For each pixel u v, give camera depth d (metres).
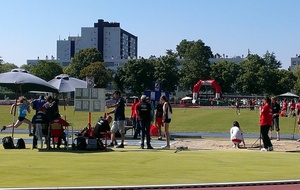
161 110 26.59
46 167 14.83
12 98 117.38
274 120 26.53
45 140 22.08
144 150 20.12
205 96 135.38
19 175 13.33
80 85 30.09
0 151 19.28
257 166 15.40
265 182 12.44
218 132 33.75
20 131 32.62
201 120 49.12
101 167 14.91
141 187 11.66
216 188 11.87
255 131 35.00
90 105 22.39
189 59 131.75
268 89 130.25
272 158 17.47
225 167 15.11
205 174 13.74
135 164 15.62
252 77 129.50
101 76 123.75
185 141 25.77
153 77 124.50
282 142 25.25
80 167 14.88
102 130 20.25
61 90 29.06
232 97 136.75
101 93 22.39
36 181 12.42
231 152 19.30
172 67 126.25
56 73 134.75
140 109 21.03
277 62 170.38
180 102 110.00
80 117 50.53
